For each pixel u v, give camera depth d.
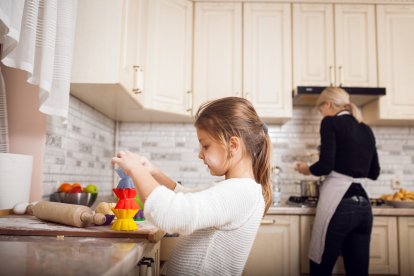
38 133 1.41
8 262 0.53
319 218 1.74
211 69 2.29
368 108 2.44
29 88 1.42
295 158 2.52
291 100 2.27
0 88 1.31
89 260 0.54
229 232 0.73
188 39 2.28
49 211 0.89
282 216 1.89
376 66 2.30
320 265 1.71
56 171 1.54
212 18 2.32
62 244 0.68
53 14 1.10
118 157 0.72
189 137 2.54
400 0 2.32
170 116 2.33
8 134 1.40
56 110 1.18
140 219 1.04
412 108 2.27
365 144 1.78
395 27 2.32
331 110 1.90
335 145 1.76
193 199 0.67
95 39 1.47
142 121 2.54
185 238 0.82
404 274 1.87
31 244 0.68
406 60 2.30
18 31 0.92
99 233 0.78
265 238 1.88
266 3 2.34
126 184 1.19
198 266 0.75
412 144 2.52
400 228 1.89
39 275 0.46
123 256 0.57
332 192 1.74
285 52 2.30
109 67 1.46
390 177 2.49
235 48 2.31
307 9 2.33
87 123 1.94
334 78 2.27
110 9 1.49
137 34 1.79
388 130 2.54
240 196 0.72
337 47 2.30
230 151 0.79
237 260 0.74
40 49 1.09
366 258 1.73
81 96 1.73
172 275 0.79
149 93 2.03
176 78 2.19
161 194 0.66
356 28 2.32
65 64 1.20
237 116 0.81
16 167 1.16
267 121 2.48
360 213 1.70
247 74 2.29
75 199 1.36
